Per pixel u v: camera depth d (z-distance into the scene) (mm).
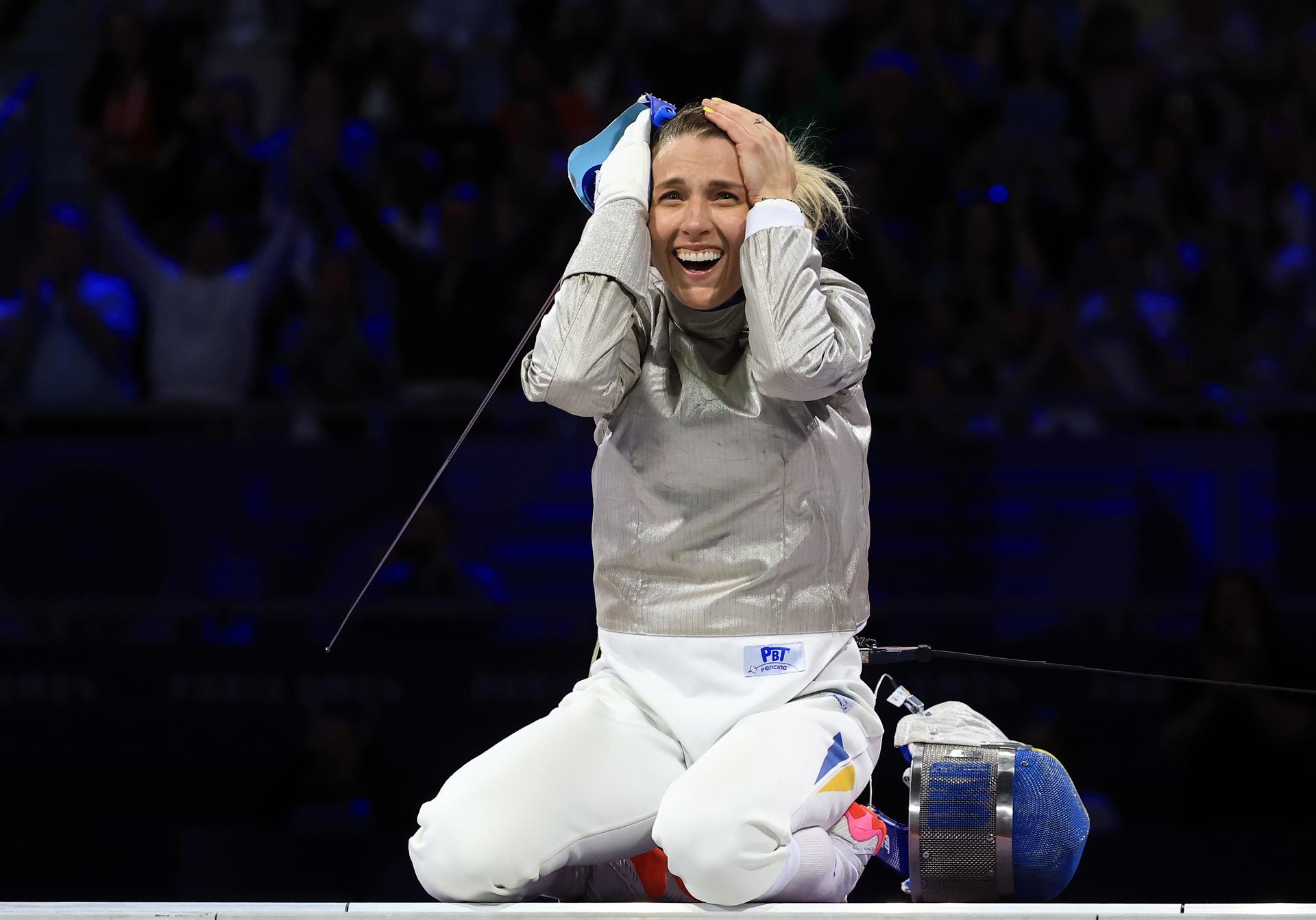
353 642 16156
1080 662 15812
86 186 22188
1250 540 17109
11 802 15758
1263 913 6574
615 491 7578
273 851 13172
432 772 15672
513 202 20094
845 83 21469
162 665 16016
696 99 21219
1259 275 20047
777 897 6957
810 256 7297
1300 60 21719
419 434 18531
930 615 16297
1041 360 18688
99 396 19516
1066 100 20859
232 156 20484
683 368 7582
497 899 7012
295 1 22250
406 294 19062
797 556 7402
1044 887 7477
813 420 7578
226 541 17172
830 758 7234
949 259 19375
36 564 17188
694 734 7305
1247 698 14336
